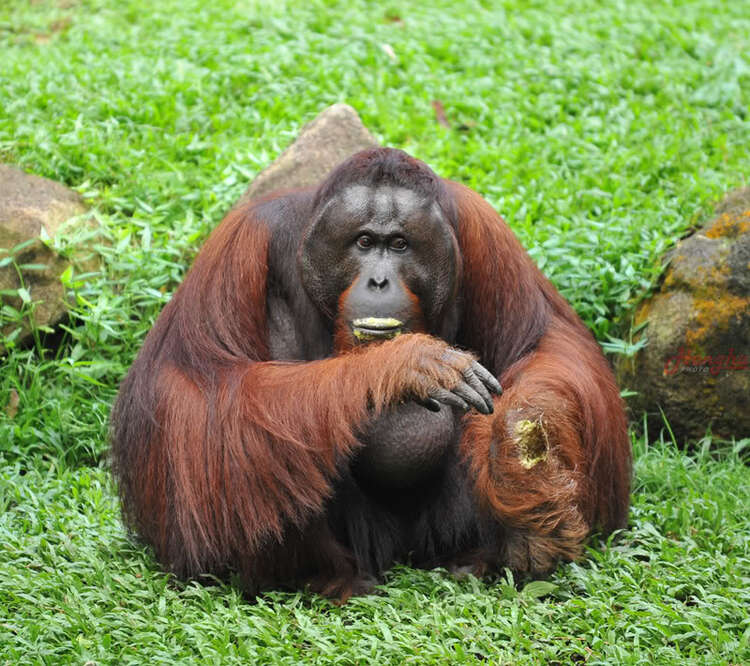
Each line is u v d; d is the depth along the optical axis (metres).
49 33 24.95
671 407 13.96
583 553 10.27
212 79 21.05
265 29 23.83
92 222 15.68
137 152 17.64
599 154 19.09
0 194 15.00
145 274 14.73
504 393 9.66
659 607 9.11
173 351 10.03
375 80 21.70
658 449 13.58
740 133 20.55
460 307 10.66
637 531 10.72
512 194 17.38
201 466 9.55
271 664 8.26
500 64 23.06
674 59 23.98
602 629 8.88
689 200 16.98
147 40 23.73
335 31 23.86
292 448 9.27
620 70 23.00
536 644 8.62
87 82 20.58
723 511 11.34
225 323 9.98
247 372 9.70
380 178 9.61
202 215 16.25
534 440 9.13
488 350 10.71
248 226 10.27
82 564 10.05
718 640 8.61
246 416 9.44
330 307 9.80
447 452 10.45
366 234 9.54
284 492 9.38
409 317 9.51
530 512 9.19
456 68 23.11
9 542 10.60
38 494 11.81
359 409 9.10
